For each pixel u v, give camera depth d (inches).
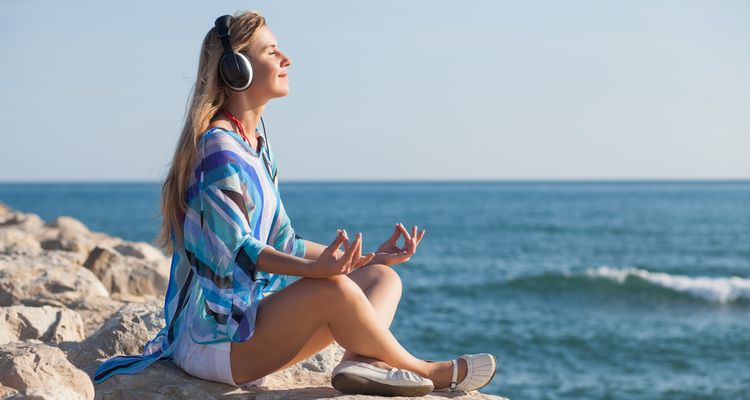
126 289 289.9
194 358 132.1
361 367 129.6
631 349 633.6
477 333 690.8
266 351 128.3
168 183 131.3
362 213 3437.5
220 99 132.5
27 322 190.1
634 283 978.7
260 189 130.0
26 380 119.5
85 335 211.2
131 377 132.8
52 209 3449.8
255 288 129.3
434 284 1017.5
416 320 757.3
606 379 535.8
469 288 978.7
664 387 514.3
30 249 344.5
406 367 135.6
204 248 126.2
